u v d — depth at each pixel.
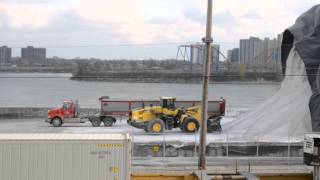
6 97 150.00
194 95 164.88
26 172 19.16
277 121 51.09
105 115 55.59
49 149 19.20
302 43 52.16
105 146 19.38
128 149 19.52
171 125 49.53
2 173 19.06
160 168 29.39
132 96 155.12
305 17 54.53
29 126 57.41
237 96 175.12
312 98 48.38
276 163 32.88
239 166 30.58
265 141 40.22
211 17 23.73
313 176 23.05
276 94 58.53
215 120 49.81
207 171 24.88
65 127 55.50
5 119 68.94
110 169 19.45
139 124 48.66
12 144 19.05
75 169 19.31
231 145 38.56
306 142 22.94
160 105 51.50
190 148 38.06
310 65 50.97
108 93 178.25
